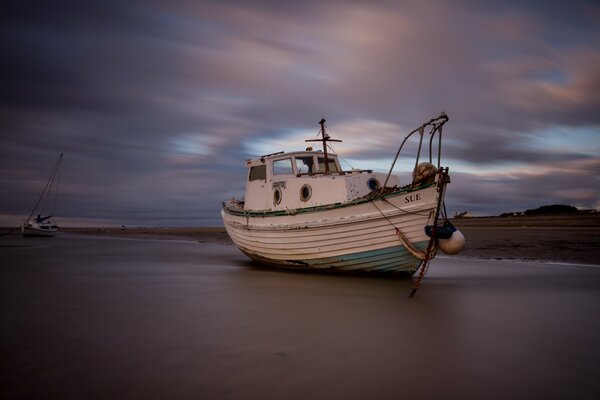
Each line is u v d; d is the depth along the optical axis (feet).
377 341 16.22
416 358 14.23
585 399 11.01
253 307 22.54
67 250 68.44
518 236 77.46
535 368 13.35
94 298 24.85
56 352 14.29
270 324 18.72
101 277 34.78
